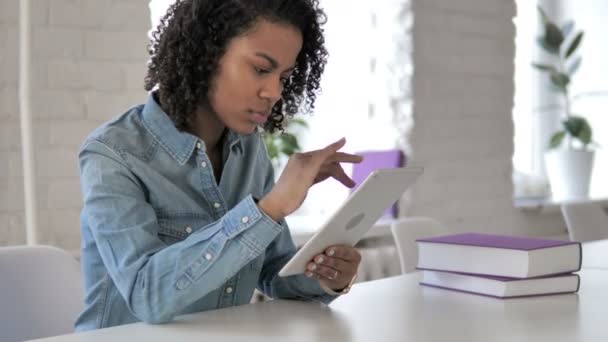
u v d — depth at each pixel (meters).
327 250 1.32
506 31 3.63
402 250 2.11
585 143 4.02
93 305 1.36
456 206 3.44
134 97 2.39
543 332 1.14
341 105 3.46
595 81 4.41
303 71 1.55
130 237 1.23
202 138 1.47
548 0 4.52
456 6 3.41
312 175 1.20
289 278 1.43
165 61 1.39
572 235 2.90
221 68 1.33
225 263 1.18
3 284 1.44
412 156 3.25
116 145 1.33
